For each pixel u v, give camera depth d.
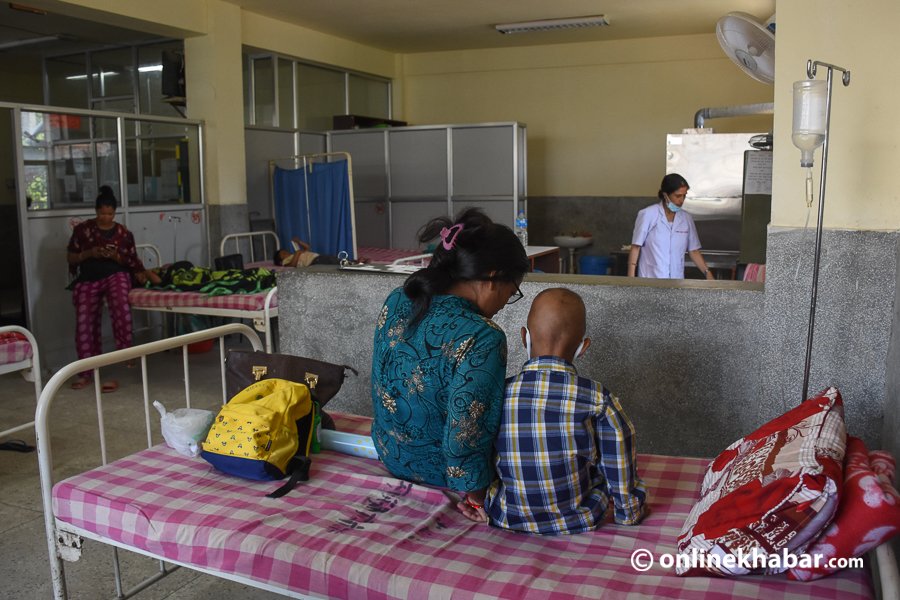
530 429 1.79
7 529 3.04
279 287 3.59
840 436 1.75
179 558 1.90
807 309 2.62
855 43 2.46
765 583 1.58
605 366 2.96
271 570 1.78
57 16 6.43
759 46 3.89
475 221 1.91
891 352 2.45
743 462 1.82
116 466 2.29
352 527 1.88
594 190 8.72
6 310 7.15
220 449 2.17
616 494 1.84
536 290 3.03
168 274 5.40
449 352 1.79
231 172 6.75
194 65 6.56
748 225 4.73
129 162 6.07
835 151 2.52
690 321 2.81
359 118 8.17
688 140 6.41
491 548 1.79
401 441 1.96
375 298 3.38
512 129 7.39
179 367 5.66
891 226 2.48
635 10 6.90
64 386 5.16
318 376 2.51
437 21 7.36
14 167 5.28
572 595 1.56
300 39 7.59
